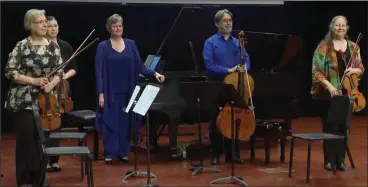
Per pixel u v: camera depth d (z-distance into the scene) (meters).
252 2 7.82
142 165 5.37
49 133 4.37
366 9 8.80
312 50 9.12
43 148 3.89
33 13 4.02
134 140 5.16
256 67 6.31
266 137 5.39
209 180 4.67
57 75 4.21
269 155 5.44
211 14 5.89
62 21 8.13
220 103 5.05
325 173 4.92
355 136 7.14
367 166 5.20
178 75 6.27
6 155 6.05
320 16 9.16
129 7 8.34
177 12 8.47
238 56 5.27
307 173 4.52
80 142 4.77
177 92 5.50
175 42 6.09
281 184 4.50
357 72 4.78
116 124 5.43
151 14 8.42
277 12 9.02
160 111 5.53
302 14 9.12
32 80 4.03
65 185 4.52
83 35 8.24
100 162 5.55
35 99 4.09
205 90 4.66
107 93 5.38
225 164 5.38
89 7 8.20
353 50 4.85
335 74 4.81
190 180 4.67
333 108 4.73
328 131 4.94
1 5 7.75
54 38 5.23
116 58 5.35
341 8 9.05
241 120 4.79
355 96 4.81
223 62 5.23
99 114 5.41
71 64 5.45
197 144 6.00
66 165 5.41
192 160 5.61
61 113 5.16
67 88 5.32
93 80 8.45
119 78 5.39
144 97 4.11
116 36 5.38
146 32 8.45
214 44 5.24
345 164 5.30
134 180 4.68
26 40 4.07
